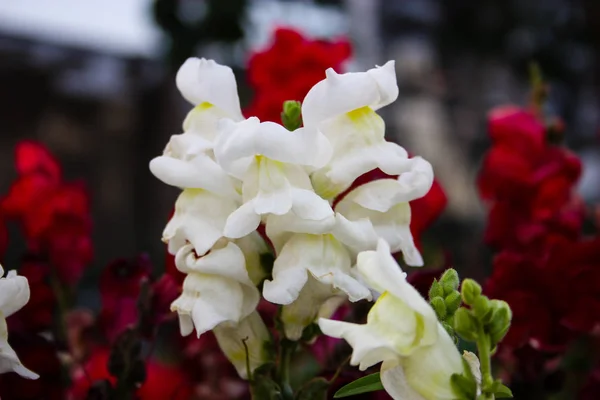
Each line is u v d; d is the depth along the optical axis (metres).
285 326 0.36
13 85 1.27
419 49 1.28
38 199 0.51
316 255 0.34
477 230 1.17
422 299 0.30
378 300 0.32
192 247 0.35
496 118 0.51
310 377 0.46
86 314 0.52
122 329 0.45
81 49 1.30
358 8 1.19
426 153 1.27
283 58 0.50
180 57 0.92
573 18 1.25
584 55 1.27
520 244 0.50
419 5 1.26
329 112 0.34
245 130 0.33
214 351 0.53
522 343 0.45
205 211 0.35
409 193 0.35
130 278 0.46
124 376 0.42
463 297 0.31
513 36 1.27
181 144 0.36
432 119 1.29
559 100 1.26
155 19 0.92
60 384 0.44
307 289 0.35
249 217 0.33
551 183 0.50
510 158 0.50
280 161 0.34
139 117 1.29
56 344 0.45
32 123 1.28
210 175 0.35
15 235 0.96
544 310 0.45
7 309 0.35
